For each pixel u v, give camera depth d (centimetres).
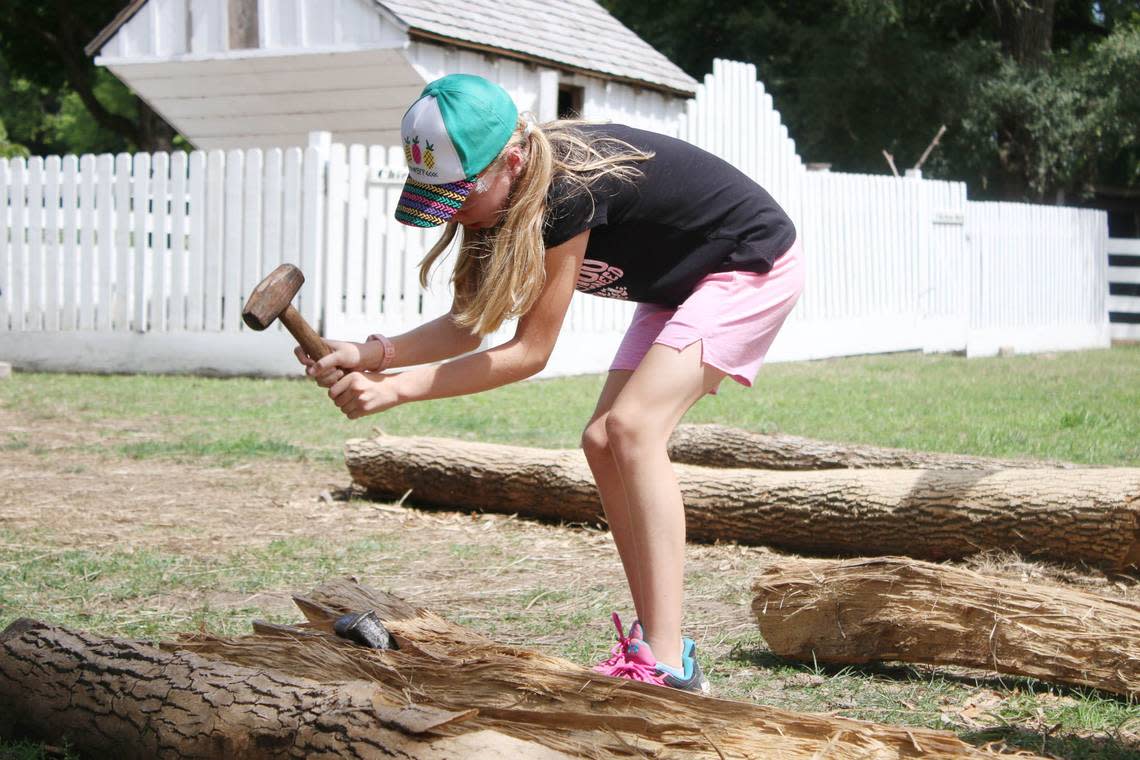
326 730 281
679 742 280
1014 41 3167
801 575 445
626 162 369
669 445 805
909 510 606
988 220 2127
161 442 964
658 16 3625
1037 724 378
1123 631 398
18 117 5156
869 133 3275
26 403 1194
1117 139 3130
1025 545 582
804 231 1816
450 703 312
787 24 3425
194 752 301
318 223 1386
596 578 587
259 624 373
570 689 311
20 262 1567
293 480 831
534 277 352
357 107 1677
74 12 3105
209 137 1869
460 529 704
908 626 427
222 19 1672
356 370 372
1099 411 1162
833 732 283
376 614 395
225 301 1455
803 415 1126
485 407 1177
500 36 1625
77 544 629
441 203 345
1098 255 2369
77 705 329
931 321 2038
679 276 382
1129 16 3428
